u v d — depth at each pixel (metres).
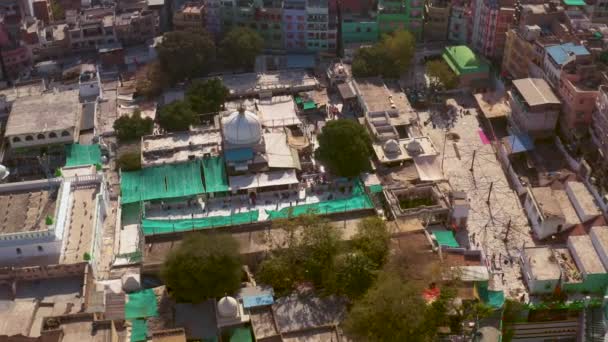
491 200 155.62
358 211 144.12
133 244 141.38
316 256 126.94
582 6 193.75
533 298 130.00
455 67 198.00
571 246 135.25
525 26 184.38
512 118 175.38
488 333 118.81
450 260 131.12
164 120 175.00
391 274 117.00
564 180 152.88
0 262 122.94
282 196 157.75
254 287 123.81
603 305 127.62
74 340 100.06
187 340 113.62
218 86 185.62
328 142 156.88
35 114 169.88
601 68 163.50
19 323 108.12
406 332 107.81
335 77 199.12
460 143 175.12
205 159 162.38
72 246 127.69
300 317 117.62
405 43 196.62
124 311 117.69
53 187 136.00
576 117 160.38
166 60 197.12
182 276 117.81
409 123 175.00
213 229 138.75
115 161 165.62
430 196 152.62
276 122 177.50
